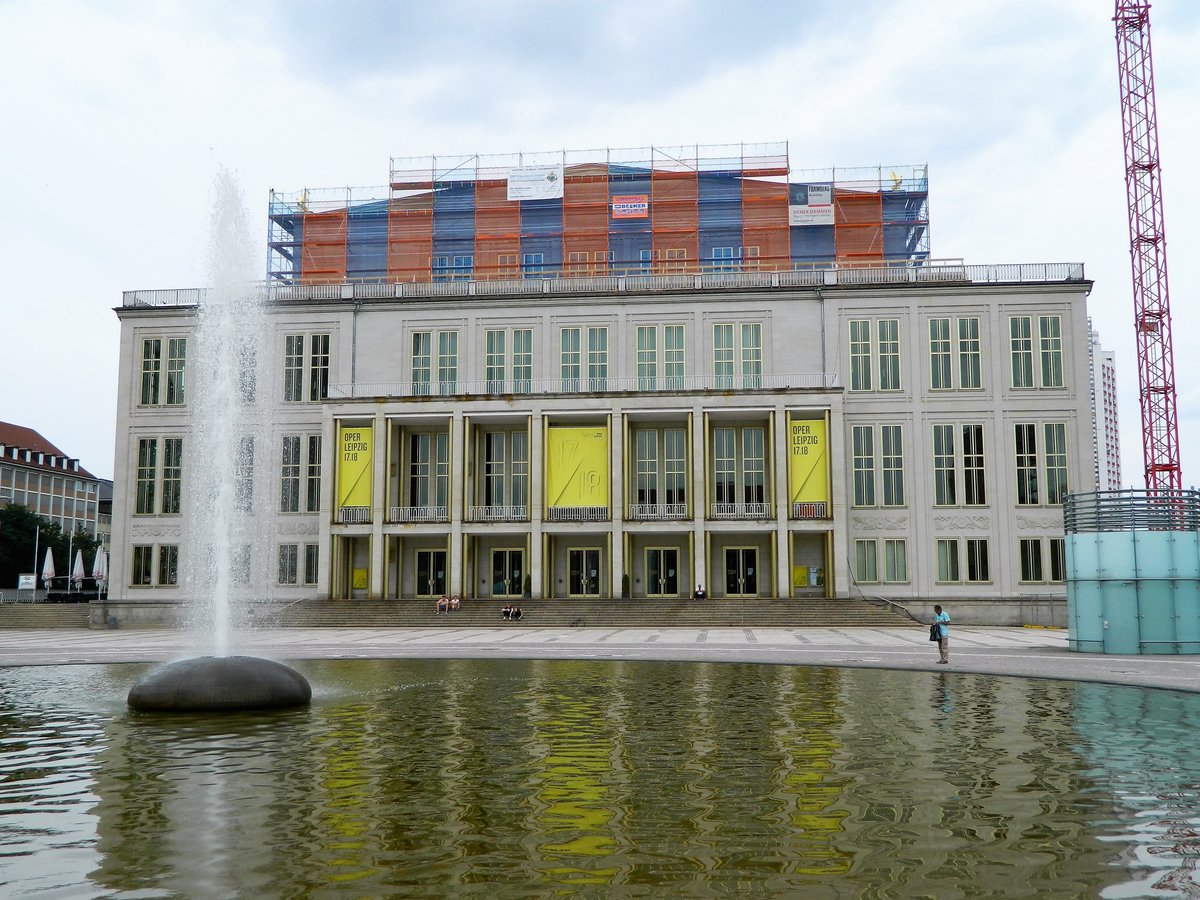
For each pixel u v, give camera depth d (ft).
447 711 57.67
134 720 54.08
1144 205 251.60
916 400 202.90
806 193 245.24
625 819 31.55
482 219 246.88
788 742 46.34
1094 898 24.02
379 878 25.62
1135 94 255.09
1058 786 36.40
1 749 44.86
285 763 41.19
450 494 196.54
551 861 27.04
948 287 204.23
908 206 244.63
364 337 217.97
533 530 194.39
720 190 245.86
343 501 199.93
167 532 213.46
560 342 214.69
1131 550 105.70
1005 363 201.57
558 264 246.27
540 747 45.03
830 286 207.72
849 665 88.89
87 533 381.40
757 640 129.59
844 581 187.83
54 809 33.24
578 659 96.48
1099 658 97.60
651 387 207.72
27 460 374.22
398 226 249.14
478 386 213.66
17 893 24.58
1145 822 31.14
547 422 197.88
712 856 27.48
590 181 245.04
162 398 217.56
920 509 200.03
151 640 138.51
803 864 26.71
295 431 215.31
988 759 41.86
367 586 208.13
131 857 27.63
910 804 33.55
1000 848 28.25
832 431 190.60
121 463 216.54
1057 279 202.49
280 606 189.67
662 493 205.98
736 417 200.44
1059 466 198.39
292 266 258.57
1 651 112.57
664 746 45.27
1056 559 196.13
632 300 213.66
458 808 33.09
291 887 24.95
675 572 206.90
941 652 89.40
